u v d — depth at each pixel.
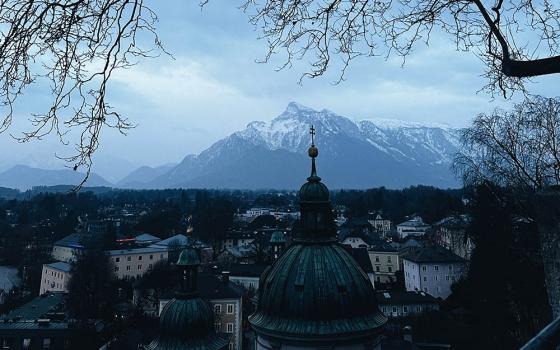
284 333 19.17
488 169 30.30
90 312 69.88
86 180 4.88
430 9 6.24
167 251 110.50
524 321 34.81
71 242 124.31
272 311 20.20
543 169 25.89
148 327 66.38
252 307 77.06
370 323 19.66
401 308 71.56
